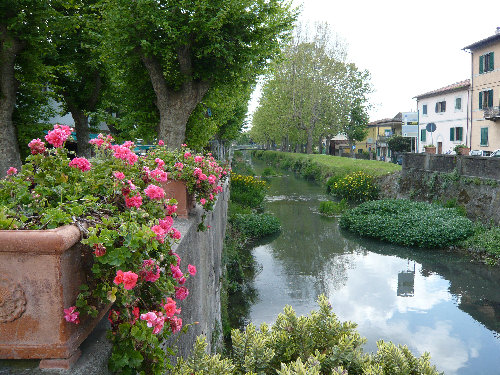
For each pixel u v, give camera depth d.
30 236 1.65
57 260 1.71
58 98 13.62
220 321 8.22
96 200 2.33
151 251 2.13
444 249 15.05
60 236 1.67
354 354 3.35
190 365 2.83
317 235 17.91
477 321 9.62
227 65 10.26
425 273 12.84
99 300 1.99
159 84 10.17
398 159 42.12
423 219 16.23
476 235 14.79
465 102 34.06
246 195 23.31
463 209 17.20
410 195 21.89
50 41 11.16
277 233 18.36
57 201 2.29
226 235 13.52
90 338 2.06
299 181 37.78
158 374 2.00
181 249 3.59
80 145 14.68
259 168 55.19
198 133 13.05
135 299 1.98
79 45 13.11
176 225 4.39
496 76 29.98
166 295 2.18
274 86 47.12
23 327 1.75
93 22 10.31
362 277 12.74
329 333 3.67
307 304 10.77
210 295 6.42
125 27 9.10
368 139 59.59
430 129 22.23
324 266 13.85
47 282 1.72
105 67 13.24
